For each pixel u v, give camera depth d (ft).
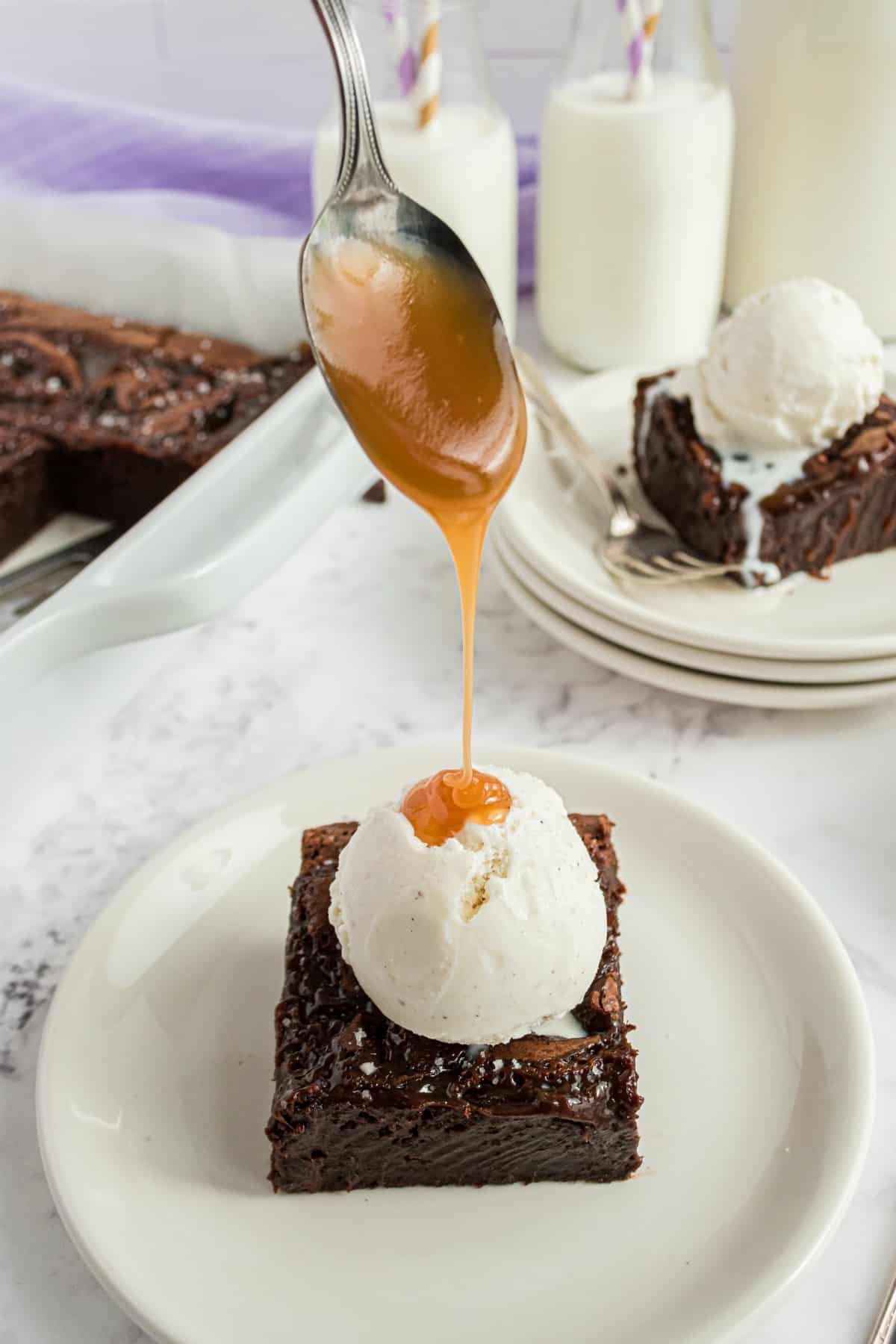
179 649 1.97
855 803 1.77
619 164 2.23
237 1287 1.39
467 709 1.53
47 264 2.40
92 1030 1.53
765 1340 1.40
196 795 1.80
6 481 2.19
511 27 2.70
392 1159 1.46
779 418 1.96
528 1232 1.43
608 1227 1.43
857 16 2.17
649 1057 1.52
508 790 1.50
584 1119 1.44
